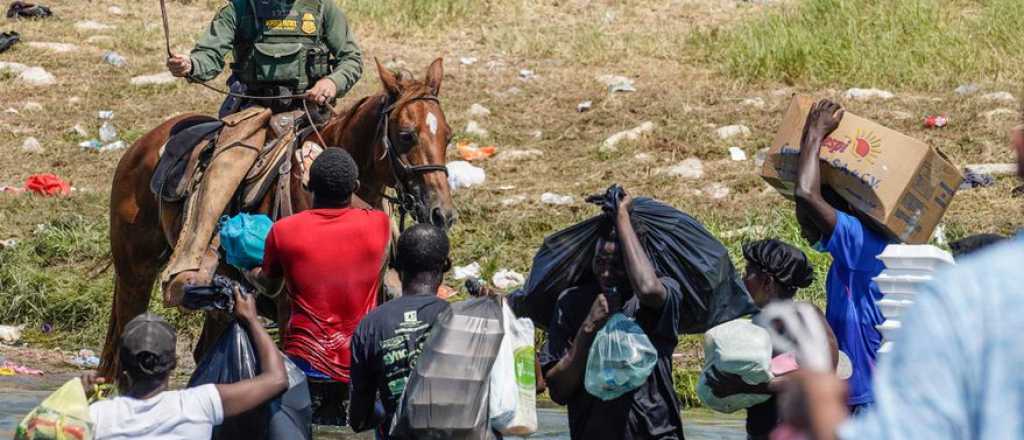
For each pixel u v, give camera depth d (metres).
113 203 9.54
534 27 19.58
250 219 7.57
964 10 18.42
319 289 6.88
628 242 5.48
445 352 5.32
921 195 6.19
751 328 5.43
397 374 5.63
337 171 6.99
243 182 8.57
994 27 17.23
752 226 12.31
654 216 5.70
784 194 6.83
